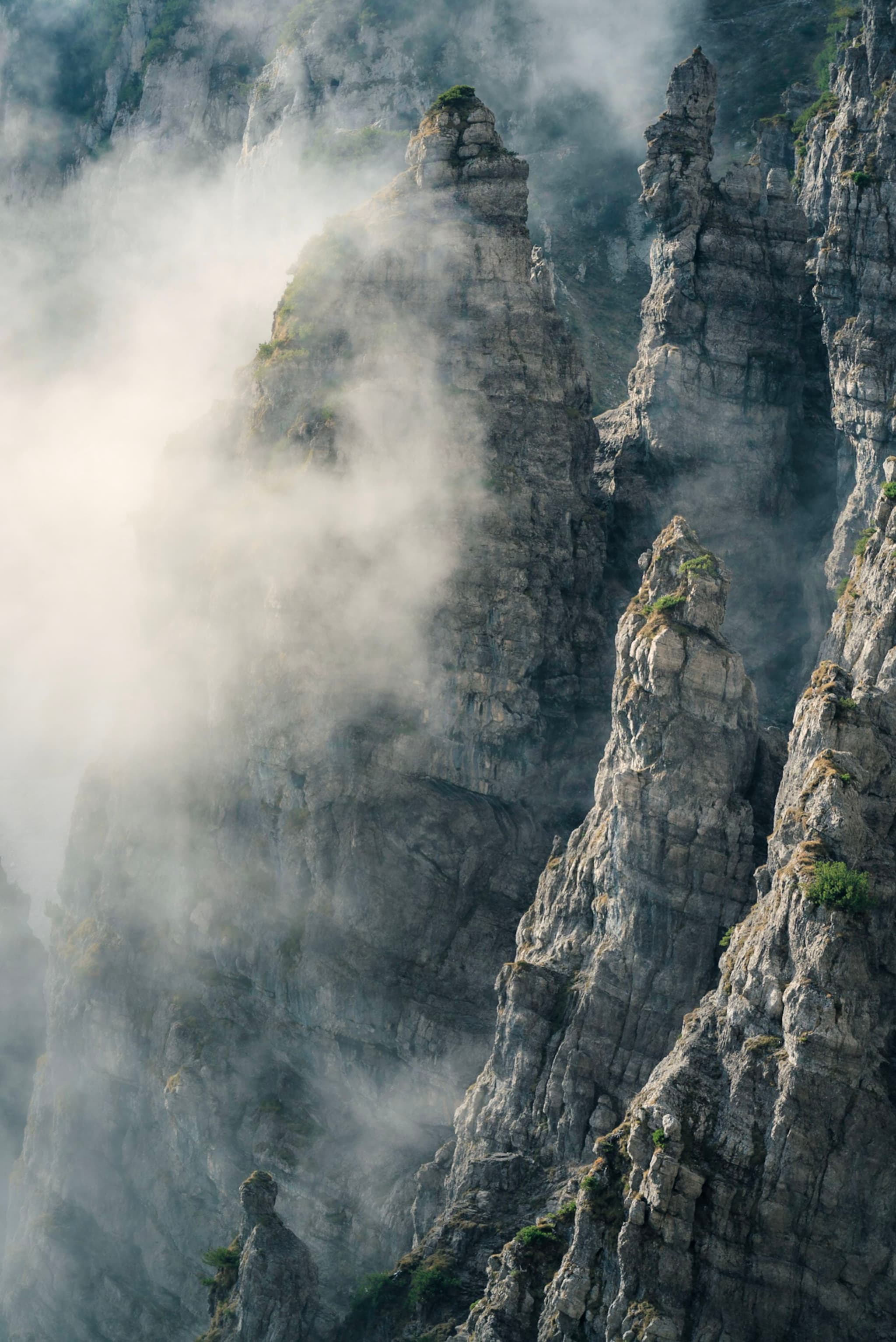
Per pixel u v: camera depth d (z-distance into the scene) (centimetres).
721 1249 19725
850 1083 19575
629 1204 19988
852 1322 19638
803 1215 19688
